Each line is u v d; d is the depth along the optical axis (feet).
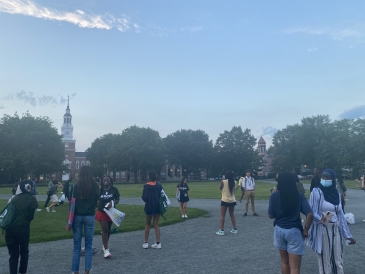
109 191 28.19
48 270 23.89
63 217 53.72
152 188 30.60
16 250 22.04
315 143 298.76
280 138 335.06
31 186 22.67
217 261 25.50
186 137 343.05
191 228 42.29
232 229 39.01
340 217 20.61
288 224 17.21
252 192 53.57
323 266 20.31
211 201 84.58
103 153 358.23
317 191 20.61
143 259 26.61
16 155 234.79
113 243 33.17
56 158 253.24
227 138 347.36
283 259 17.72
